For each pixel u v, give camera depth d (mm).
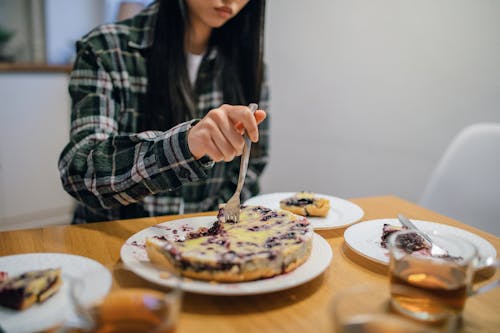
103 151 974
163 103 1277
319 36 2371
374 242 873
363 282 729
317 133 2496
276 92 2646
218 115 834
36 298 595
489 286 614
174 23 1266
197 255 671
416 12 1995
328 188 2512
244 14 1374
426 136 2080
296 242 731
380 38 2135
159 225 892
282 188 2750
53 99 2590
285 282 654
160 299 507
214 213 1051
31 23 3145
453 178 1405
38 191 2623
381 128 2225
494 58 1818
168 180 892
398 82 2117
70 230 914
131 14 2941
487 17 1800
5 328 537
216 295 667
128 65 1273
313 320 609
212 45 1432
